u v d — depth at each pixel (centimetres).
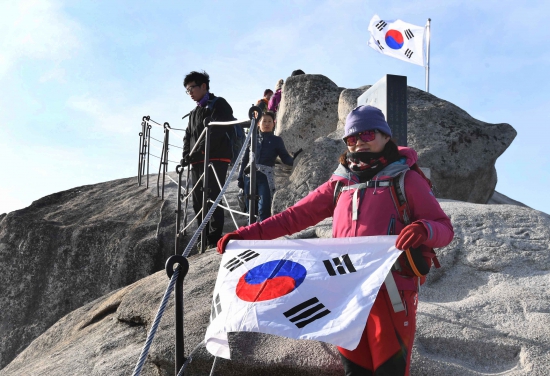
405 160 262
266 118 668
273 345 313
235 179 910
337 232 268
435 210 248
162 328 359
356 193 261
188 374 325
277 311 239
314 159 715
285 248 269
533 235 421
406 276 245
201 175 612
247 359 309
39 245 873
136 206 917
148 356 340
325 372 291
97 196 1040
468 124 824
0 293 866
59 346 485
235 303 250
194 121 629
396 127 638
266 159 660
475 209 471
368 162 260
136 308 429
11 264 878
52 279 843
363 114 261
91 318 505
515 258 395
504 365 294
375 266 240
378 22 1167
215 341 273
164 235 793
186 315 366
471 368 293
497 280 377
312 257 258
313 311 235
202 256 505
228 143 603
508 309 332
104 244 831
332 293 239
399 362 233
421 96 885
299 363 297
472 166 791
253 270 263
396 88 646
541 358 287
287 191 683
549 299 340
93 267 824
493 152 809
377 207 255
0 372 539
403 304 240
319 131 962
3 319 847
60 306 821
